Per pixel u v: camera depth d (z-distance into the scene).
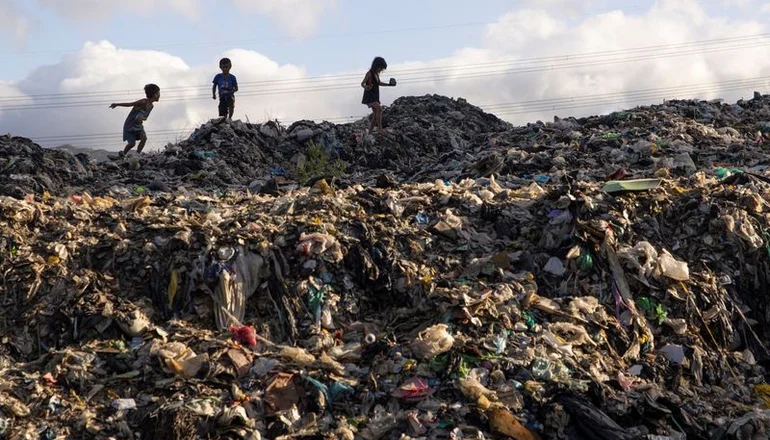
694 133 16.64
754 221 9.09
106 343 7.07
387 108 26.23
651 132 16.78
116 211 9.09
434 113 25.64
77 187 15.22
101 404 6.39
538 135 18.12
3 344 7.05
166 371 6.69
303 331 7.47
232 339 7.16
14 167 15.30
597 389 6.70
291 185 15.45
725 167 13.69
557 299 7.94
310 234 8.12
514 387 6.62
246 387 6.59
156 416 6.14
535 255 8.63
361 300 7.87
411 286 7.94
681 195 9.66
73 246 8.02
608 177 11.86
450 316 7.40
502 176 13.57
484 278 8.25
